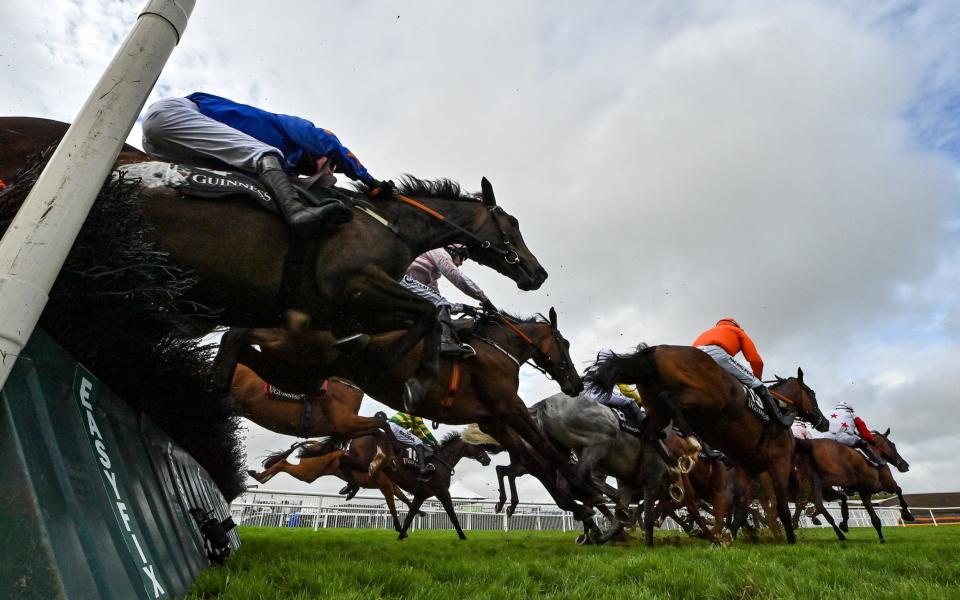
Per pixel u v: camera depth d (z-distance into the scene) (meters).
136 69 1.40
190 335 2.36
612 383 4.95
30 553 1.03
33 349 1.36
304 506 11.10
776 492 5.49
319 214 2.26
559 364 5.12
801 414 6.30
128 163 2.22
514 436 4.94
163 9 1.46
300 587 2.13
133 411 2.22
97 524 1.30
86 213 1.28
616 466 6.45
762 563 2.98
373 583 2.30
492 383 4.47
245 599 1.86
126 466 1.81
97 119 1.32
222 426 3.63
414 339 2.73
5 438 1.13
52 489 1.18
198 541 2.55
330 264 2.40
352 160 2.82
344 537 7.20
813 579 2.55
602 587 2.42
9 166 1.98
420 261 4.62
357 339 2.70
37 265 1.16
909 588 2.35
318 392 3.70
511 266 3.52
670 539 7.02
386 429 6.16
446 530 12.48
